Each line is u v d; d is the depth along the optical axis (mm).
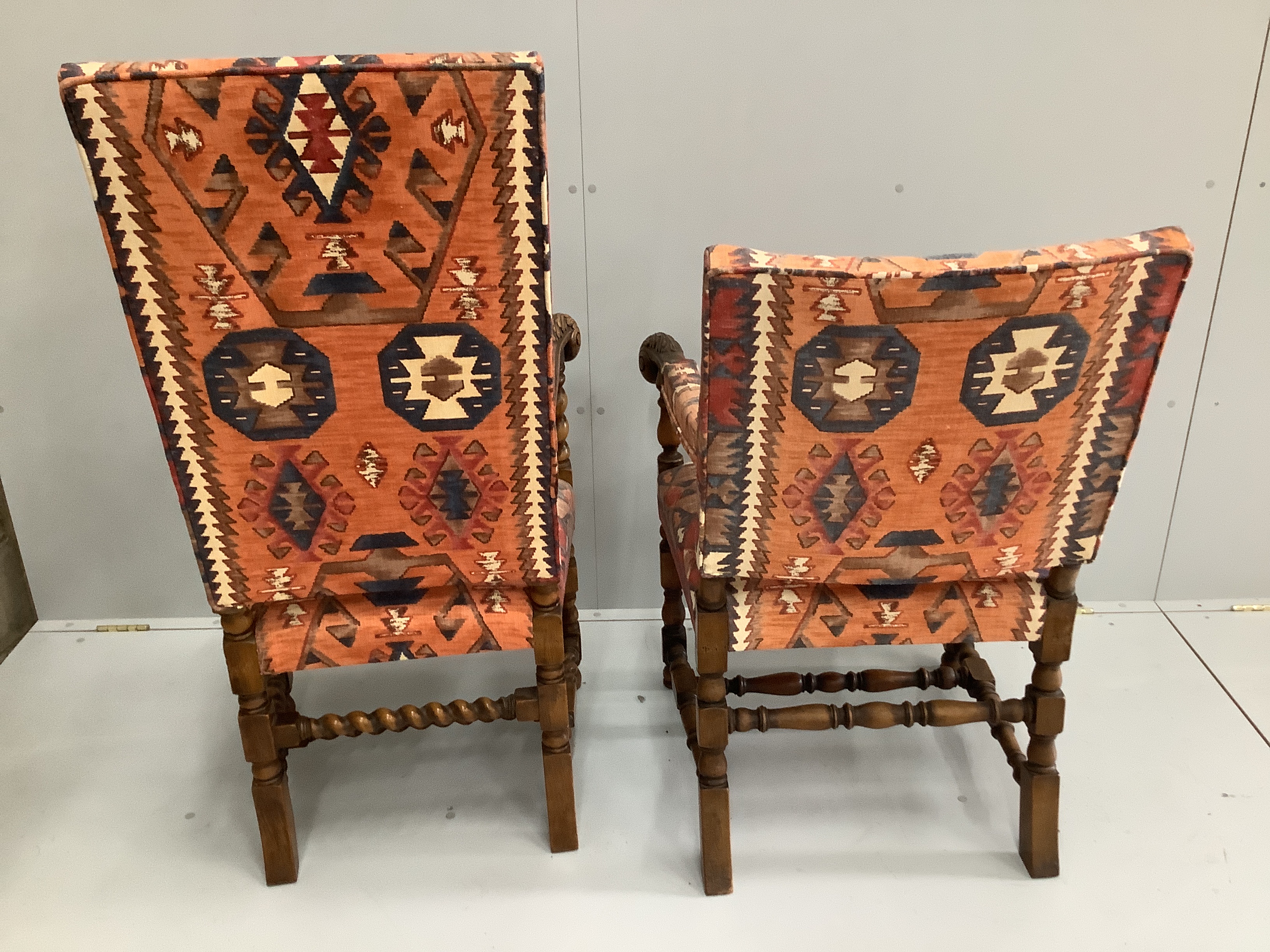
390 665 1736
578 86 1468
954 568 1079
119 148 833
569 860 1315
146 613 1868
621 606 1874
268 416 981
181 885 1286
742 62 1455
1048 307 886
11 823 1387
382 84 827
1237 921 1202
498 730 1579
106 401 1677
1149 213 1568
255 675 1153
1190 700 1604
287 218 881
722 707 1178
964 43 1448
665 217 1556
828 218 1566
